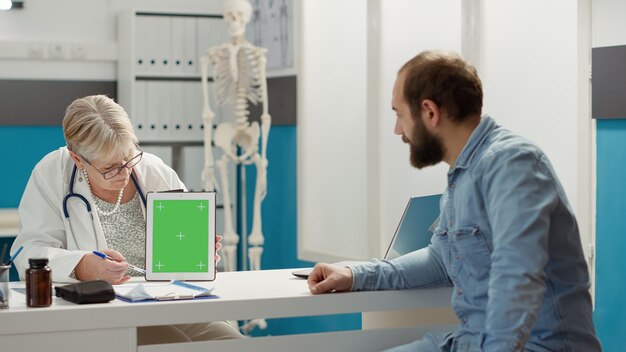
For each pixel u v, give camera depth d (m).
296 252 4.81
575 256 1.79
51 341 1.81
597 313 3.20
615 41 3.06
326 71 4.47
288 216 4.89
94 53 5.25
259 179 4.77
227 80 4.79
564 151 3.29
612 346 3.14
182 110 5.27
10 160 5.17
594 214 3.20
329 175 4.46
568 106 3.25
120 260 2.21
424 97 1.86
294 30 4.72
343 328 4.38
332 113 4.43
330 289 2.03
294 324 4.83
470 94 1.87
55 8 5.23
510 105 3.48
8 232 4.45
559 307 1.78
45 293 1.84
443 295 2.12
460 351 1.87
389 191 3.97
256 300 1.94
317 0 4.52
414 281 2.09
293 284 2.17
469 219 1.84
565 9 3.24
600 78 3.11
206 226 2.23
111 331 1.84
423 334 2.13
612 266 3.12
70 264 2.14
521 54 3.42
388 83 3.96
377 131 3.95
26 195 2.44
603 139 3.15
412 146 1.93
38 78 5.20
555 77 3.30
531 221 1.65
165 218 2.22
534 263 1.62
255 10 5.11
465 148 1.87
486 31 3.53
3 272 1.83
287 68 4.82
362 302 2.04
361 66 4.18
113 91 5.36
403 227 2.28
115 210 2.47
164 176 2.56
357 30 4.20
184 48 5.23
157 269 2.20
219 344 1.93
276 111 4.93
